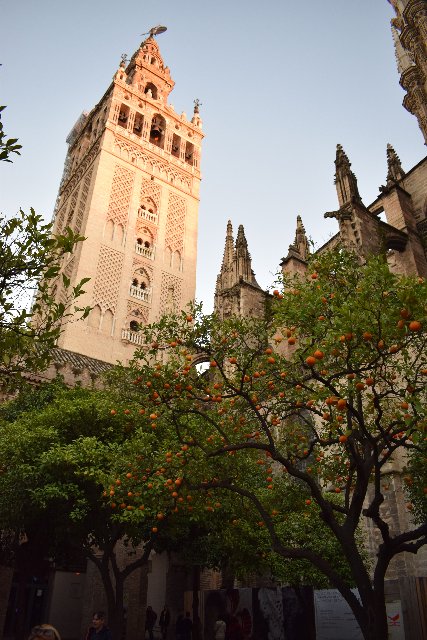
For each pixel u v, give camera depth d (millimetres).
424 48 30109
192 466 11594
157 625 28125
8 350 8773
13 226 8289
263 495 16531
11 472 15656
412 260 25688
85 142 59625
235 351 11219
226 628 16094
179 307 47938
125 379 16062
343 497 18734
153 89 65000
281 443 13289
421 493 12984
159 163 55938
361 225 24156
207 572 29672
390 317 8008
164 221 52344
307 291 9953
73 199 54125
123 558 24953
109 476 12508
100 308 41844
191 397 10914
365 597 8312
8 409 21359
